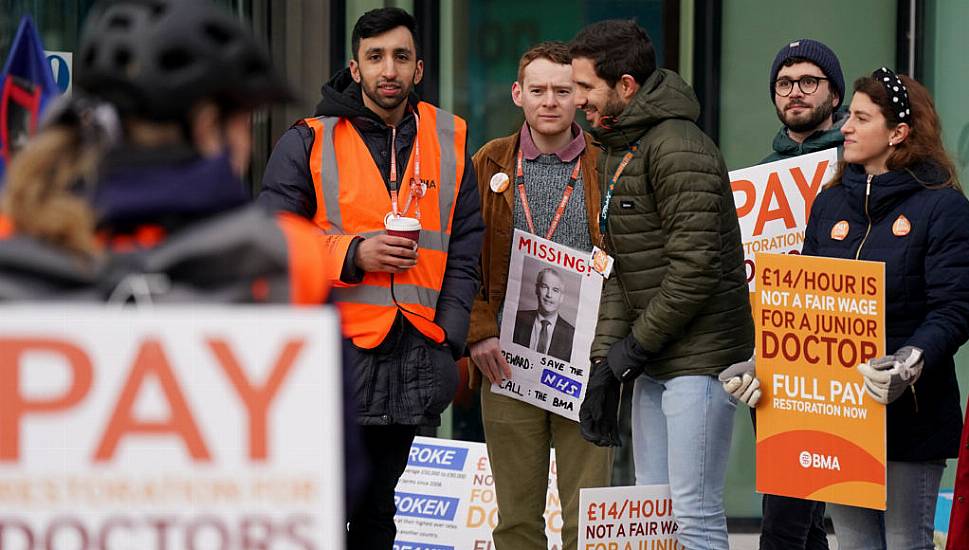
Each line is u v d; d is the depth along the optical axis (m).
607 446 15.26
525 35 20.92
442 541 17.02
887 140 13.12
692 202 14.10
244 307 5.63
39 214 5.48
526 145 15.84
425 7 20.72
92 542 5.34
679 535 14.73
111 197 5.64
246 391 5.39
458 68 20.89
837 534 13.73
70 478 5.32
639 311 14.78
